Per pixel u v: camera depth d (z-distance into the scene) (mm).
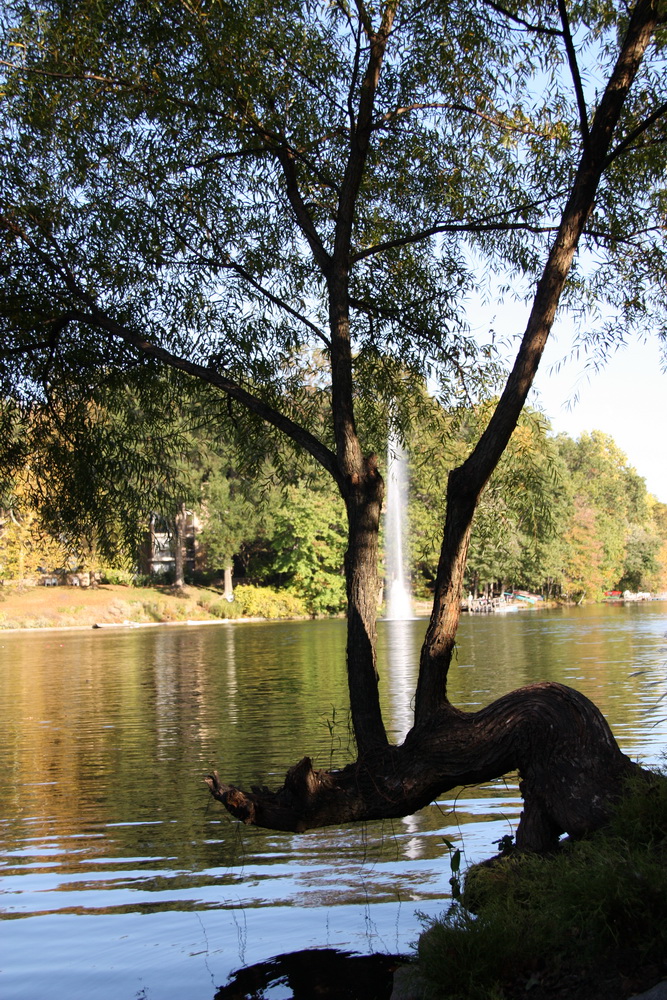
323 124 7348
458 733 5469
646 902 4195
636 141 7188
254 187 7781
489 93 7355
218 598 58750
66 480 7566
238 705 16641
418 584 56344
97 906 6430
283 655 28109
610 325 7500
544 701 5457
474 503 5637
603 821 5074
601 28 7145
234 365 7500
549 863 4785
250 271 7848
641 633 33156
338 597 56906
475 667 21766
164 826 8492
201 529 62000
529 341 5621
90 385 7645
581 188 5734
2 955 5555
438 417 8062
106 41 6637
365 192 7973
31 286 7105
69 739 13586
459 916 4691
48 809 9297
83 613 51344
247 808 5227
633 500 101062
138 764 11445
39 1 6824
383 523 51500
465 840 7602
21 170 7168
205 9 6332
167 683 21031
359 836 7922
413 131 7582
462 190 7812
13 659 29328
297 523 56312
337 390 6117
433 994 4312
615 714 13391
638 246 7383
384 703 16062
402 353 7859
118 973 5234
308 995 4820
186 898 6508
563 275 5691
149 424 7898
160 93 6543
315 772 5465
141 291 7523
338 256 6367
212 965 5297
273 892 6547
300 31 6910
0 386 7355
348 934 5668
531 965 4328
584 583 68500
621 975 4020
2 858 7652
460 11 6977
